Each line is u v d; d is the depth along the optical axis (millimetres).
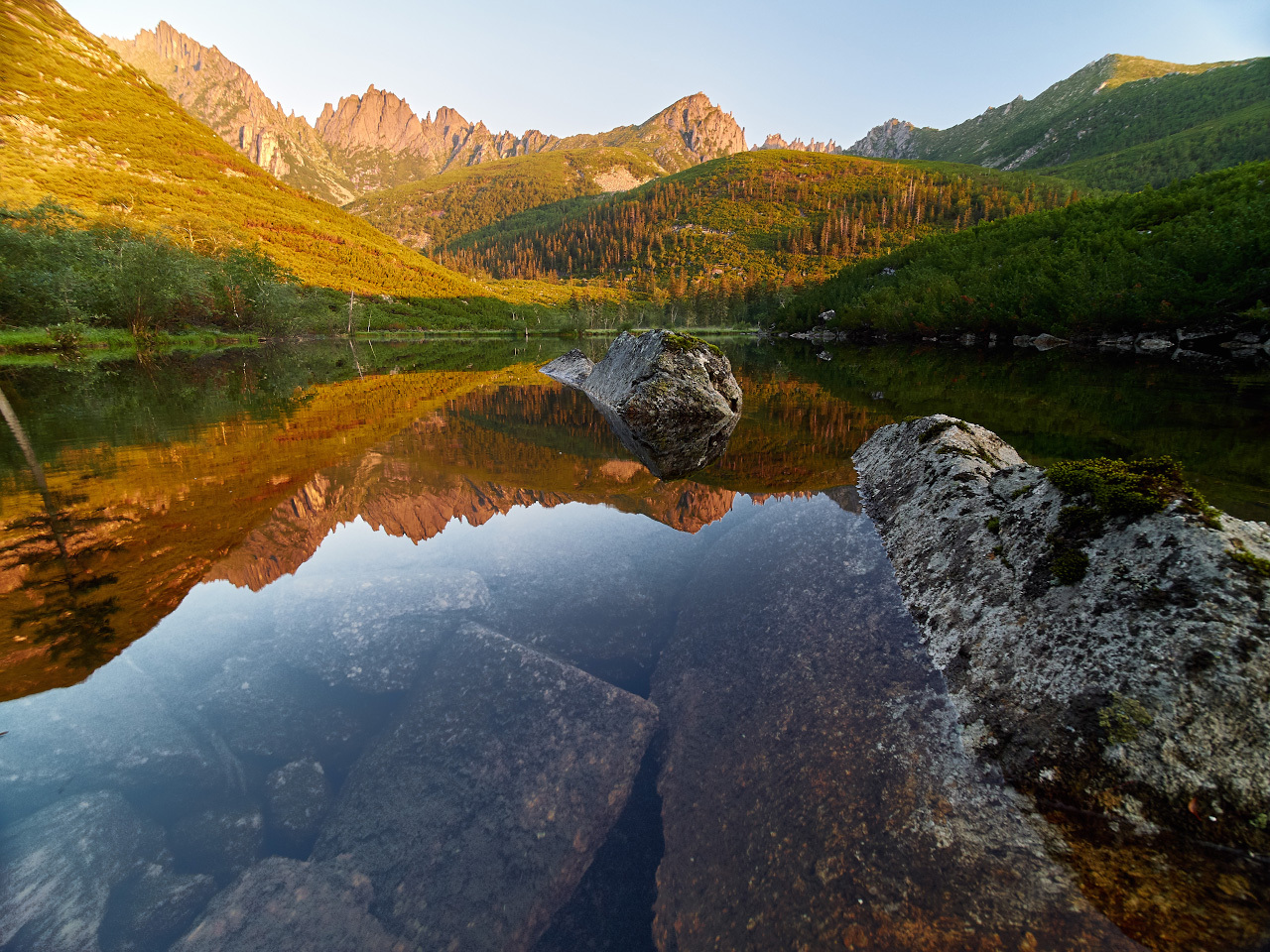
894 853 1747
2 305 25703
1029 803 1889
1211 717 1864
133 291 29375
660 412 9703
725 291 96688
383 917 1688
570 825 2014
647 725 2520
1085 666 2186
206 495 5258
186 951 1547
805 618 3172
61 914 1610
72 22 113812
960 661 2590
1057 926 1479
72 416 9836
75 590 3426
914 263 52125
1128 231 27734
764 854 1829
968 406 9203
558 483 6016
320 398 13297
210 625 3082
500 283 149875
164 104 113750
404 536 4559
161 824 1946
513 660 2879
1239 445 5754
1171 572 2213
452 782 2170
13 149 72625
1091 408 8531
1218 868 1623
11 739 2180
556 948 1626
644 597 3672
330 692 2703
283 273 60062
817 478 5969
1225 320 17750
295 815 2045
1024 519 3059
